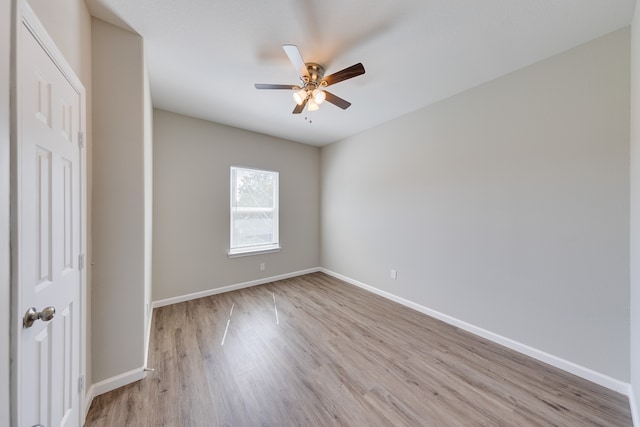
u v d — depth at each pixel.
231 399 1.57
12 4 0.79
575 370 1.82
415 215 2.98
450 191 2.61
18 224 0.82
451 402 1.56
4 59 0.75
